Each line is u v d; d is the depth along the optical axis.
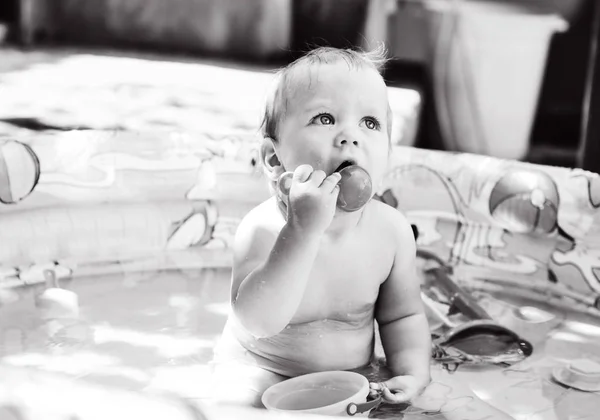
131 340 1.42
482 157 1.91
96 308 1.56
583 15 4.39
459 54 3.99
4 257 1.70
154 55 4.24
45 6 4.39
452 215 1.88
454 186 1.88
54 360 1.34
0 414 0.83
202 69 3.92
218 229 1.91
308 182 1.17
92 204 1.83
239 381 1.26
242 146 1.96
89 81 3.54
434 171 1.90
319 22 4.33
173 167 1.91
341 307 1.31
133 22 4.34
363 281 1.32
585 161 2.68
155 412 0.84
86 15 4.37
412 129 3.13
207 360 1.35
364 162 1.25
